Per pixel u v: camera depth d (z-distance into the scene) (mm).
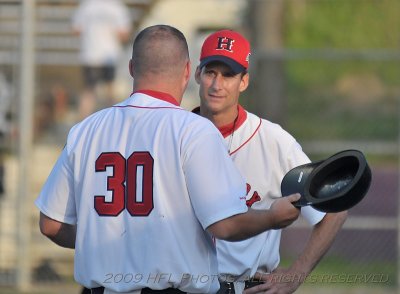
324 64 45875
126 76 39625
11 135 33344
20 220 30031
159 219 12578
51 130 38438
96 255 12945
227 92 15688
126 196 12812
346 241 32719
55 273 31234
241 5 52750
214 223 12273
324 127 42281
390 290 29859
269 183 15797
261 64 37938
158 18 51219
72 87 40062
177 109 12961
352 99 43812
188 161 12469
